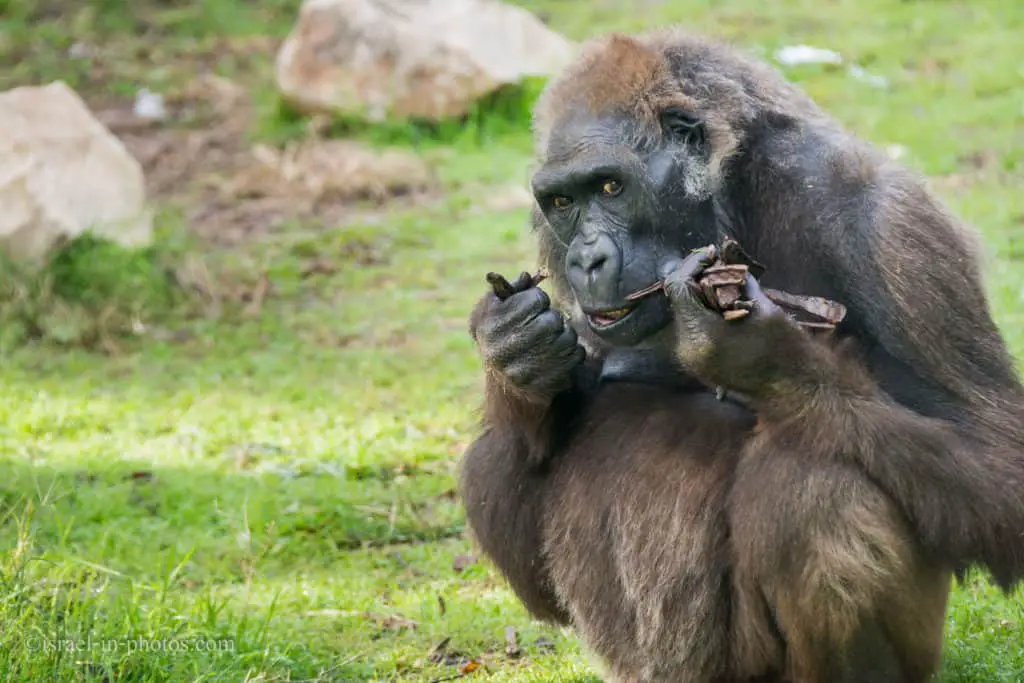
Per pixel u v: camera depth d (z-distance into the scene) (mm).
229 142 31047
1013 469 10383
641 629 10992
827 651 10148
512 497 11883
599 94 11203
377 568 15438
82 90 33719
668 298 10648
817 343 10312
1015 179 26016
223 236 26641
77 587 13602
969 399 10641
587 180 10938
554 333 10875
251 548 15719
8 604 12570
